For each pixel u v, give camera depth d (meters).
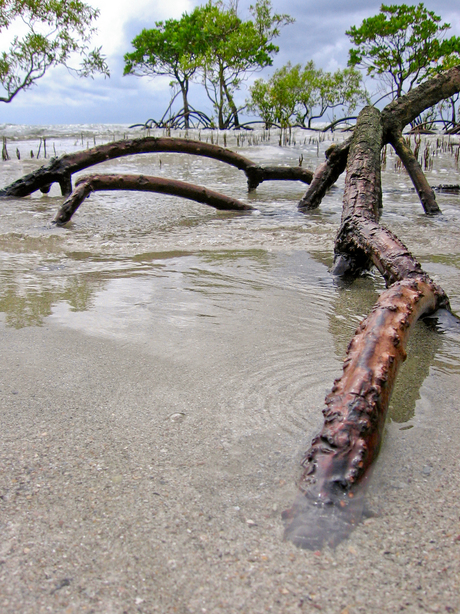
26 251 3.90
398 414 1.60
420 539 1.06
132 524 1.11
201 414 1.61
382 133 5.13
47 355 2.07
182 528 1.09
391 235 2.81
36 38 13.12
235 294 2.91
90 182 5.06
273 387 1.79
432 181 8.43
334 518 1.10
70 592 0.94
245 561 1.01
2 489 1.22
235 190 7.45
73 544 1.05
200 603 0.91
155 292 2.93
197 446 1.42
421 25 27.66
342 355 2.07
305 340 2.24
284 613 0.89
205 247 4.03
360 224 3.09
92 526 1.10
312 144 16.52
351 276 3.23
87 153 6.29
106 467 1.32
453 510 1.15
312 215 5.51
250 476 1.28
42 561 1.00
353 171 4.00
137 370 1.93
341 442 1.20
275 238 4.33
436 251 3.84
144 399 1.71
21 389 1.77
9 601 0.91
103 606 0.91
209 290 2.97
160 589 0.94
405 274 2.46
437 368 1.96
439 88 5.59
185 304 2.73
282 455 1.37
